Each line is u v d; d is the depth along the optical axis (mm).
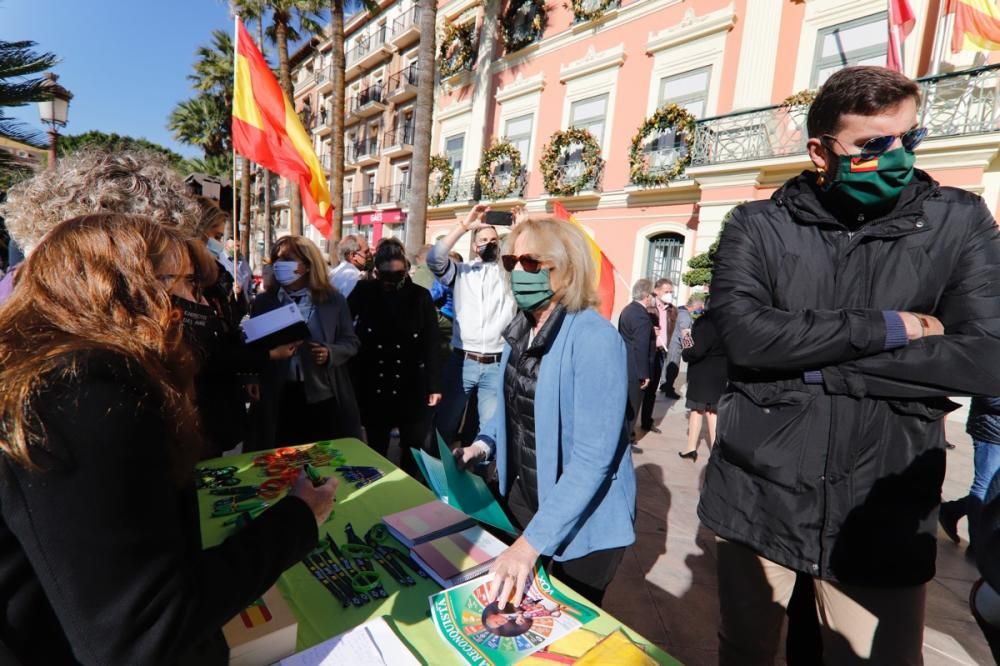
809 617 1449
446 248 3375
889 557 1058
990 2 6309
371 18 20750
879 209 1104
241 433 1890
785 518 1152
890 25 6832
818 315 1081
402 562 1220
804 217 1165
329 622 1012
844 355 1048
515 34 13711
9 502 493
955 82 6535
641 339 4316
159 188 1002
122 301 603
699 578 2506
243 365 1771
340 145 13328
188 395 653
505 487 1644
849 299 1125
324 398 2771
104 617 493
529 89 13172
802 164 7773
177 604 533
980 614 633
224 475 1663
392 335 3164
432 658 918
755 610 1290
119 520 502
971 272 1028
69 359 521
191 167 23906
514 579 1057
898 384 1031
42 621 517
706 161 9078
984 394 981
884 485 1068
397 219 19172
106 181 933
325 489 853
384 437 3271
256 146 4621
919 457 1058
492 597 1046
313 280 2725
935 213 1071
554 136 12031
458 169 16062
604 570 1388
